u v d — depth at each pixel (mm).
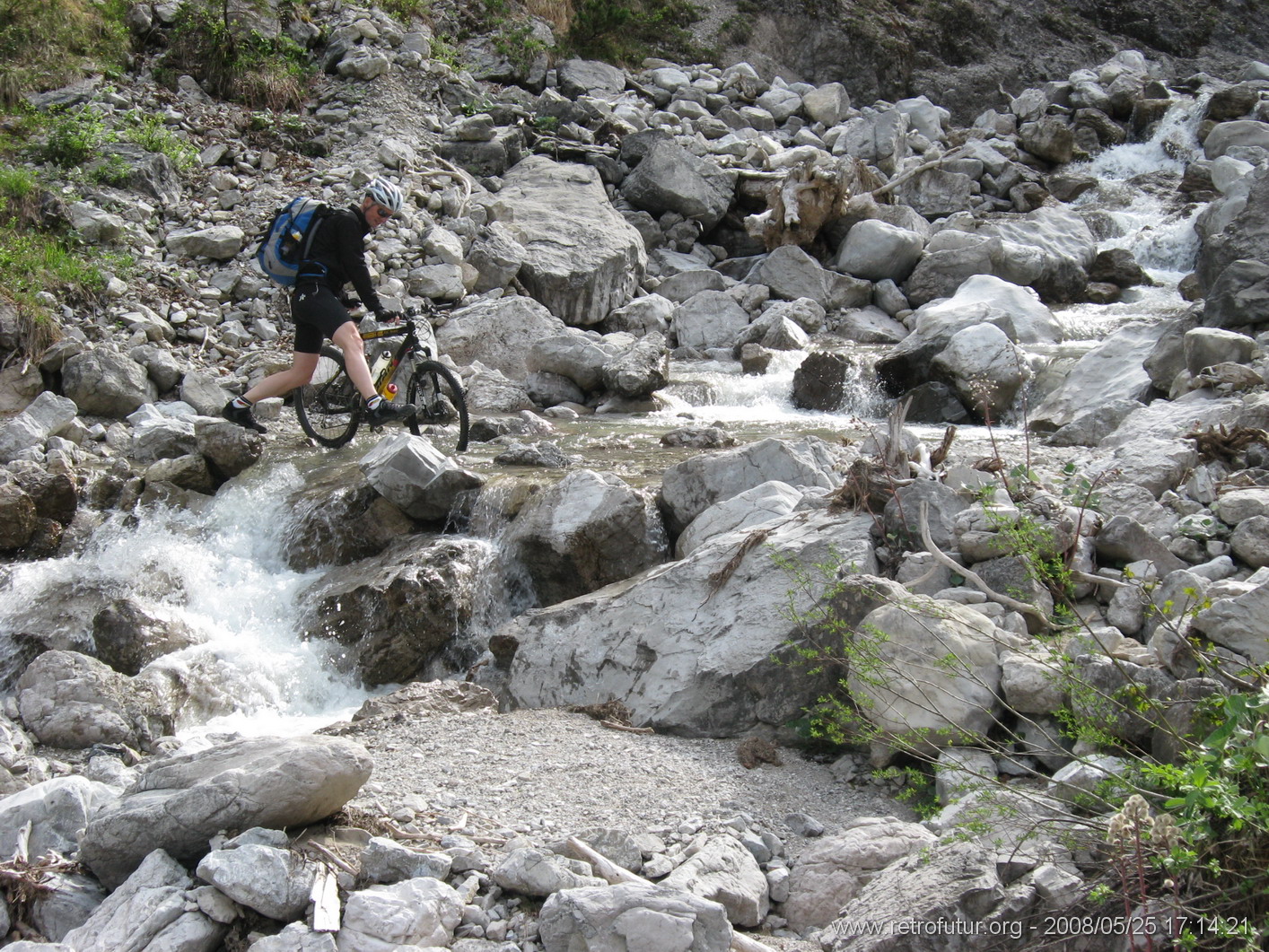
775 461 6512
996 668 4211
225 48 14664
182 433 8492
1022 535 4547
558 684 5395
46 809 3902
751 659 4711
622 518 6457
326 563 7309
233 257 11641
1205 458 6395
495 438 9031
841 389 10281
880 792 4184
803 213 14195
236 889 3176
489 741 4762
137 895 3225
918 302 13469
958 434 8852
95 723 5531
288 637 6664
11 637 6496
